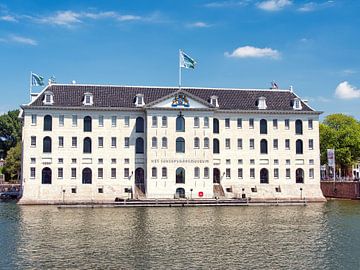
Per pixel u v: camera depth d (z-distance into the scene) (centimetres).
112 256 4378
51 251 4575
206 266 4038
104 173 9675
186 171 9712
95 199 9544
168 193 9625
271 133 10306
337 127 13812
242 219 6912
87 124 9700
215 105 10081
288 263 4162
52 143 9519
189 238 5284
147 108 9638
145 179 9700
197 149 9769
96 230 5806
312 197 10256
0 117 16712
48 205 9144
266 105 10375
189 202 9031
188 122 9775
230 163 10144
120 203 8844
